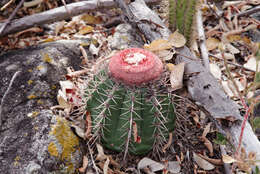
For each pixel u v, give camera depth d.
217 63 0.86
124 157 0.64
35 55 0.76
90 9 0.86
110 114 0.60
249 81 0.82
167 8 0.76
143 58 0.60
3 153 0.62
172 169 0.65
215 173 0.67
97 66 0.67
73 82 0.73
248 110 0.54
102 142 0.65
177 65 0.65
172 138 0.67
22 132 0.64
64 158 0.62
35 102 0.69
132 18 0.79
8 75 0.72
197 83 0.64
